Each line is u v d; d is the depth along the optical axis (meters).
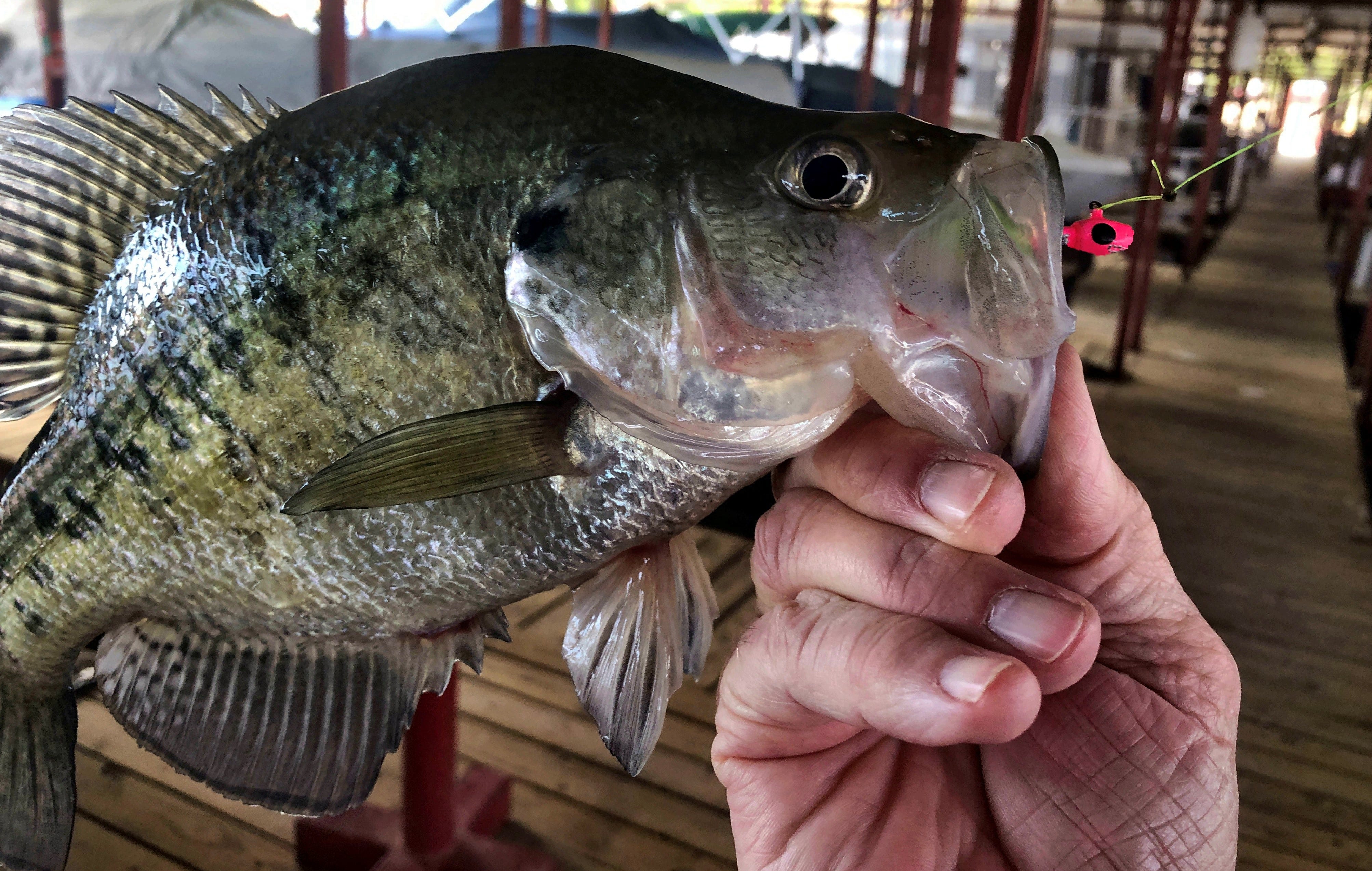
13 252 0.21
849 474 0.17
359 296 0.18
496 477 0.18
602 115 0.18
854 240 0.17
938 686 0.15
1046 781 0.21
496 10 1.90
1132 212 2.12
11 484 0.21
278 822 0.49
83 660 0.56
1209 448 1.15
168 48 1.43
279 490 0.19
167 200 0.20
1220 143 2.64
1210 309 1.99
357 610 0.20
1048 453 0.20
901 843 0.20
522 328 0.18
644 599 0.22
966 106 2.97
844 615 0.17
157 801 0.50
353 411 0.18
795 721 0.21
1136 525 0.21
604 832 0.50
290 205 0.18
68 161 0.20
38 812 0.23
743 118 0.18
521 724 0.58
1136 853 0.20
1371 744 0.61
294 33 1.52
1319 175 5.06
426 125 0.18
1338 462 1.12
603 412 0.18
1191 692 0.20
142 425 0.19
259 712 0.21
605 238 0.18
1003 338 0.16
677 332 0.18
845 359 0.17
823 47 2.41
